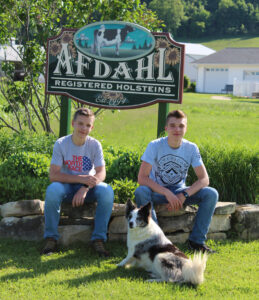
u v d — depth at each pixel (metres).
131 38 6.06
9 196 4.91
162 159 4.37
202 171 4.38
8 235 4.56
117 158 5.61
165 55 5.98
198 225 4.38
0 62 8.28
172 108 22.55
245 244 4.68
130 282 3.58
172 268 3.53
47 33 7.62
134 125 13.97
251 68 43.28
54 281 3.56
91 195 4.38
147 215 3.75
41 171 5.15
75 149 4.41
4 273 3.71
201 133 12.10
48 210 4.15
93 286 3.48
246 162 5.61
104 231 4.29
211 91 45.88
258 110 22.16
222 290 3.49
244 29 111.06
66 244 4.46
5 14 7.94
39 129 9.73
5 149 6.33
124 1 7.66
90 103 6.32
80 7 7.58
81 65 6.28
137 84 6.13
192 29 109.31
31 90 8.02
